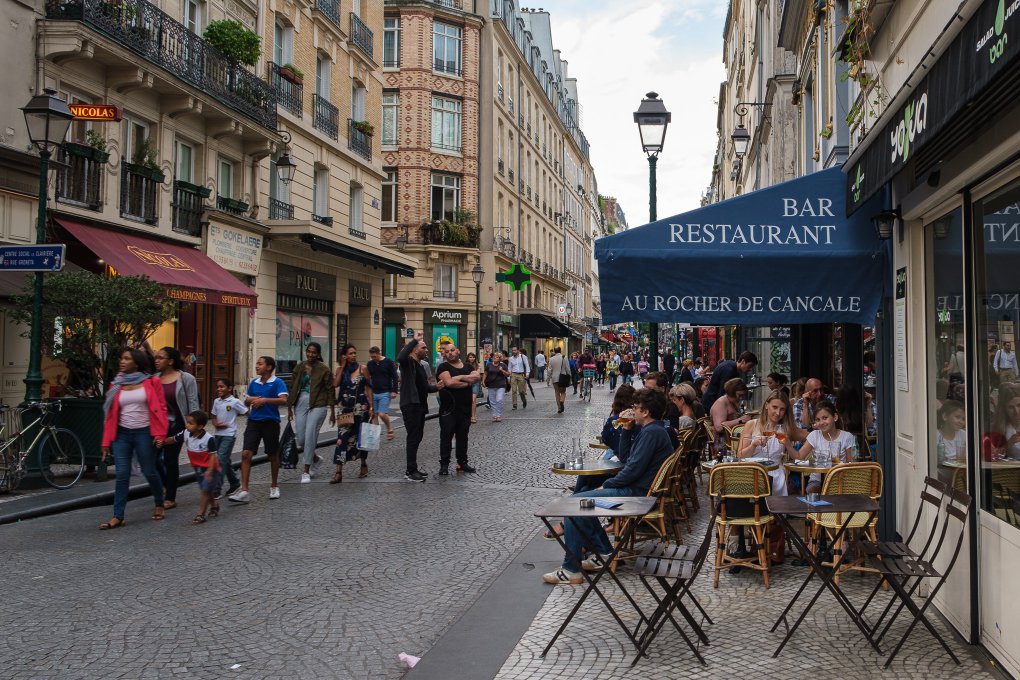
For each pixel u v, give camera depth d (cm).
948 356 515
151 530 796
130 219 1608
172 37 1677
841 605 516
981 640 459
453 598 577
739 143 2495
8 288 1241
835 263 633
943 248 522
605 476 764
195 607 552
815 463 673
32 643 483
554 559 682
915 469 571
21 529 802
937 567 527
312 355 1121
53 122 1022
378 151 2961
